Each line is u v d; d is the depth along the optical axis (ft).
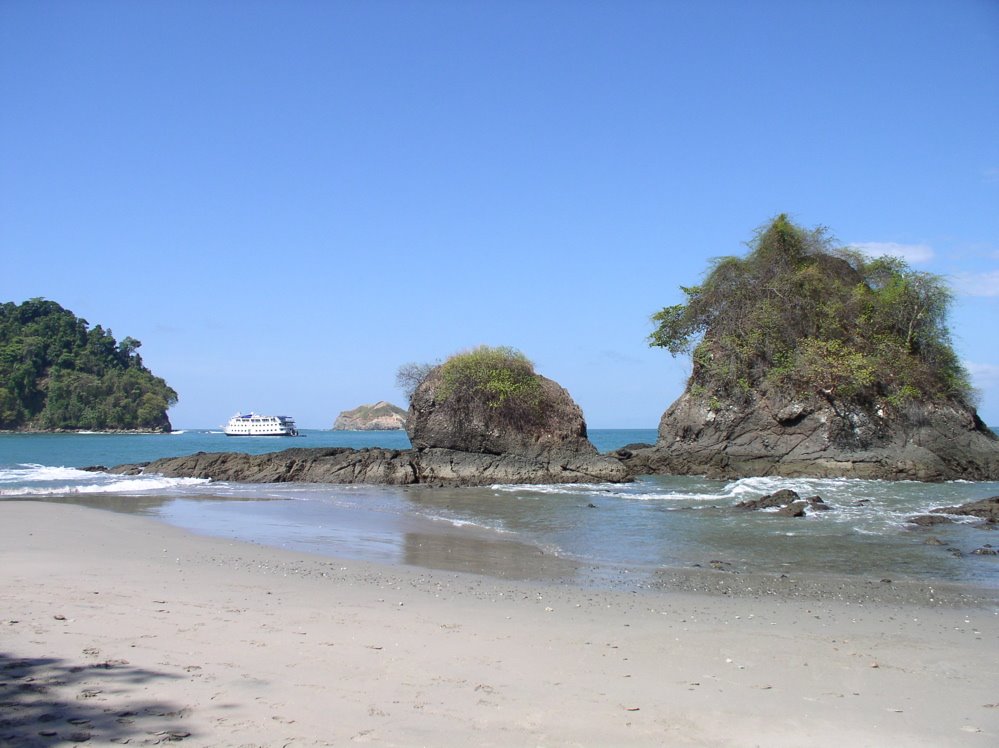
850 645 29.35
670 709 21.57
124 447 286.87
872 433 116.88
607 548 55.72
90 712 19.69
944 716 21.50
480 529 65.77
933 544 57.26
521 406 126.31
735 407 126.93
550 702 21.85
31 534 55.52
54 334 485.97
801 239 131.44
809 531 64.13
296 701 21.06
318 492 102.22
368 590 38.17
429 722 19.90
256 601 34.19
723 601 37.88
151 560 45.32
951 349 123.44
